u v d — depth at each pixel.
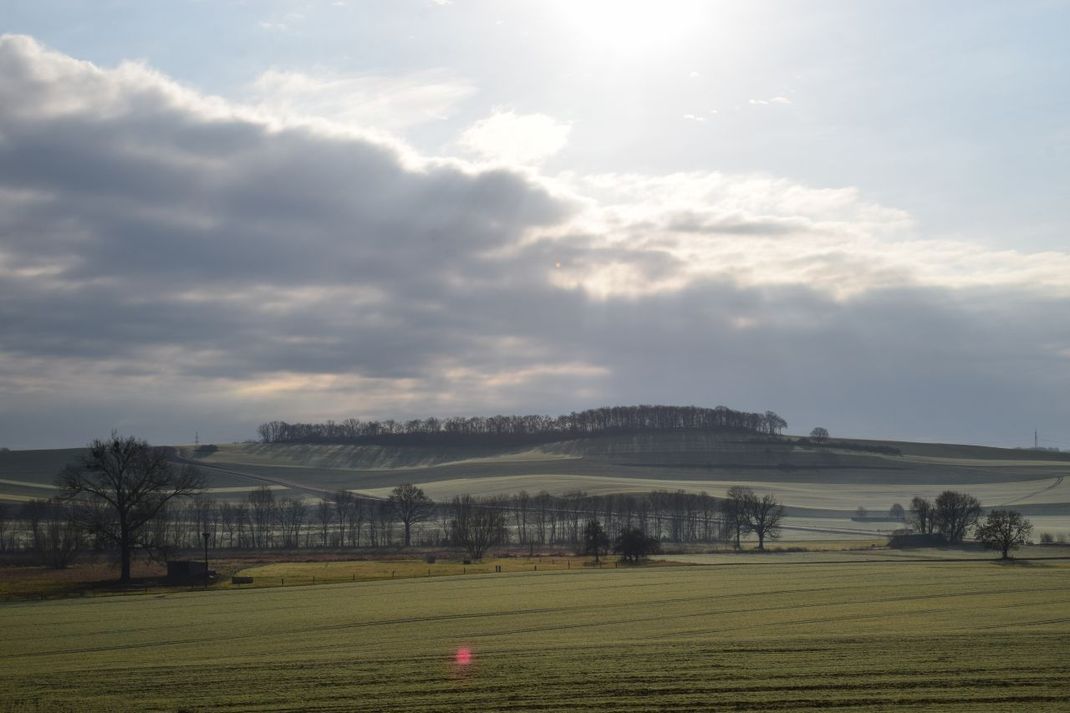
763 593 82.31
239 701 38.22
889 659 43.53
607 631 57.53
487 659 46.44
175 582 103.38
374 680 41.69
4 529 186.62
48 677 45.00
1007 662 42.44
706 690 37.91
